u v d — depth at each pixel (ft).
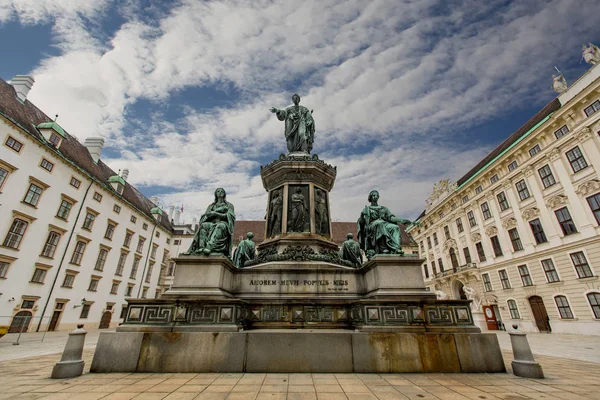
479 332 18.07
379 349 17.08
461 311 18.83
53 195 77.61
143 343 16.94
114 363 16.52
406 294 20.33
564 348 37.81
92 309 90.02
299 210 29.22
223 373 16.14
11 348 36.24
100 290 93.61
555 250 75.05
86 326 86.99
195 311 18.34
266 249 28.19
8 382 14.32
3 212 65.77
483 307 95.50
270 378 15.14
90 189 90.74
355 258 26.86
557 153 76.07
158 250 131.13
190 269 20.68
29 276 70.49
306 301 21.35
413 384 14.20
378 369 16.61
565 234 73.82
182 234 144.05
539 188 80.79
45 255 74.74
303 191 30.66
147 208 131.85
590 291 66.74
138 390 12.91
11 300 66.28
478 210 102.78
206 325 17.83
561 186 74.84
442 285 119.96
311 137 36.40
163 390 12.96
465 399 11.96
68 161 81.97
